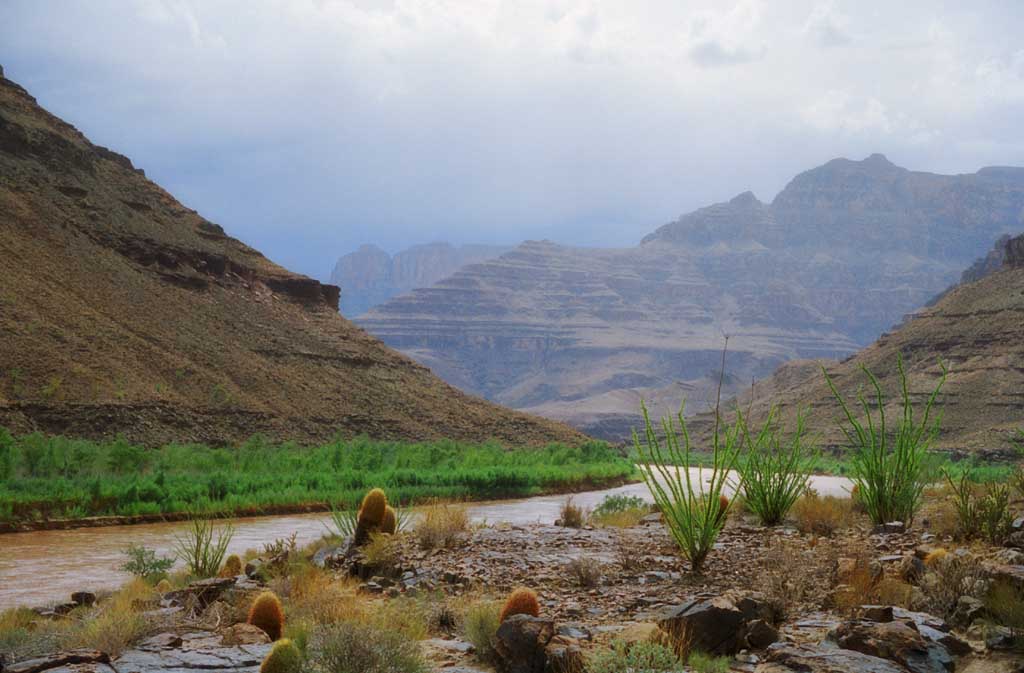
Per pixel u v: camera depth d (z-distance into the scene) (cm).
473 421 12912
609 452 12500
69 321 9338
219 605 1134
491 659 796
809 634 794
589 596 1066
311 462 7844
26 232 10412
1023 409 15075
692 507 1209
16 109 13238
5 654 865
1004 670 669
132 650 872
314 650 812
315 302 14462
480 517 4659
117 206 12669
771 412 1656
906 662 678
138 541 3828
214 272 12850
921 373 17662
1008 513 1217
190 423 8875
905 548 1209
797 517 1596
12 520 4422
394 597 1178
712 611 789
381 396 12269
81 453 6431
